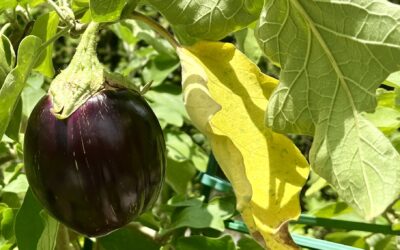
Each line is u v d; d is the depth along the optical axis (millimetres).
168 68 633
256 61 454
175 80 935
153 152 341
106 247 494
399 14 310
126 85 354
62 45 1195
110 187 332
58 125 333
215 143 303
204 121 301
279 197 347
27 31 438
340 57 323
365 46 317
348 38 321
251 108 353
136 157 334
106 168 330
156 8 349
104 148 330
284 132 330
